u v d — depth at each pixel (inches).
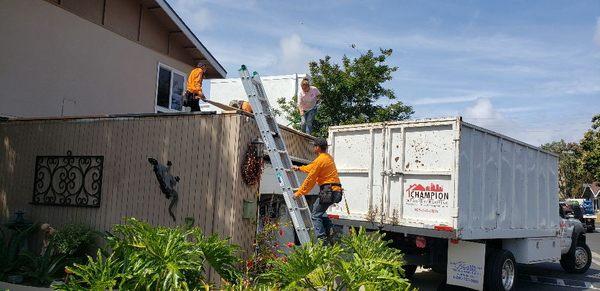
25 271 298.8
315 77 708.7
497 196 325.4
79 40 420.8
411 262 331.0
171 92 519.5
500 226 326.6
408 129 311.1
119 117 310.5
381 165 320.5
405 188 308.2
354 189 333.4
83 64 423.8
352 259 213.6
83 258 304.0
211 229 271.3
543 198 394.3
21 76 372.8
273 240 296.7
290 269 193.9
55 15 400.2
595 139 1432.1
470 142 299.4
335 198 272.7
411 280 402.6
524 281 422.6
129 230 203.8
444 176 290.4
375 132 327.6
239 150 270.2
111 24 451.8
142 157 299.3
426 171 297.6
